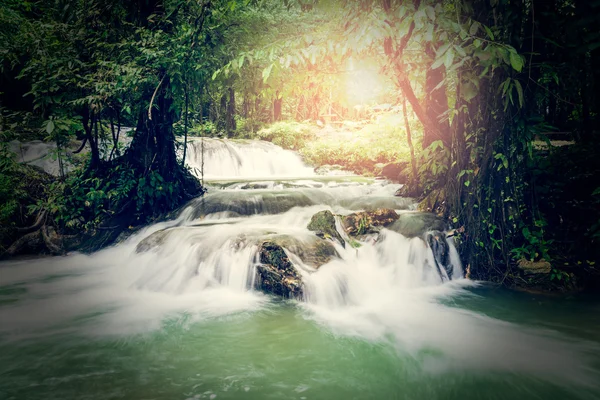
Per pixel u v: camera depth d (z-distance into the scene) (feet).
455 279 18.26
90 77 21.56
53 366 10.23
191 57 21.67
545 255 16.43
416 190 26.68
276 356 11.03
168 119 24.99
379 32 13.14
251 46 25.68
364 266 18.20
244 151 47.42
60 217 23.22
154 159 24.40
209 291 16.47
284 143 59.52
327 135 62.13
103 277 18.75
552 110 27.02
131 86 21.58
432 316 14.24
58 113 22.72
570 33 14.21
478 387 9.52
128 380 9.52
